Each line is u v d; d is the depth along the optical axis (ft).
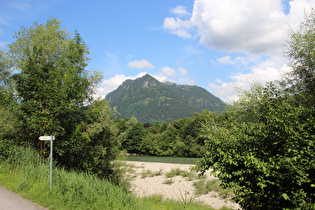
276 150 16.01
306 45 27.02
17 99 44.52
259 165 14.44
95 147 54.34
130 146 261.24
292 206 13.92
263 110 18.39
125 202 26.55
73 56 49.21
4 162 39.91
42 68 44.75
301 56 27.61
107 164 57.41
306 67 26.89
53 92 42.63
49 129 42.45
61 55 50.08
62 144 43.91
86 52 54.08
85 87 49.80
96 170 53.26
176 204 39.45
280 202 14.75
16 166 37.37
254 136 16.60
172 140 257.75
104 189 27.40
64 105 42.27
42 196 25.45
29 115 42.09
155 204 37.99
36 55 45.39
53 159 42.78
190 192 66.03
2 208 21.85
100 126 52.70
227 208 47.67
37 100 43.29
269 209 15.08
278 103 17.47
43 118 41.01
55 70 45.44
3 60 62.28
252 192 15.29
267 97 18.43
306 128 15.05
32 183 29.60
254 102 28.48
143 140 262.88
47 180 29.96
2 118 44.09
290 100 18.06
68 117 45.57
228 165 16.65
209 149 18.13
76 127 47.44
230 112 33.60
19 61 57.11
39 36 57.00
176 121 289.53
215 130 33.35
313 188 13.74
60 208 22.84
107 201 25.03
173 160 186.60
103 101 56.54
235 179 16.83
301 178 12.82
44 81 42.96
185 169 108.88
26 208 22.27
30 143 43.32
